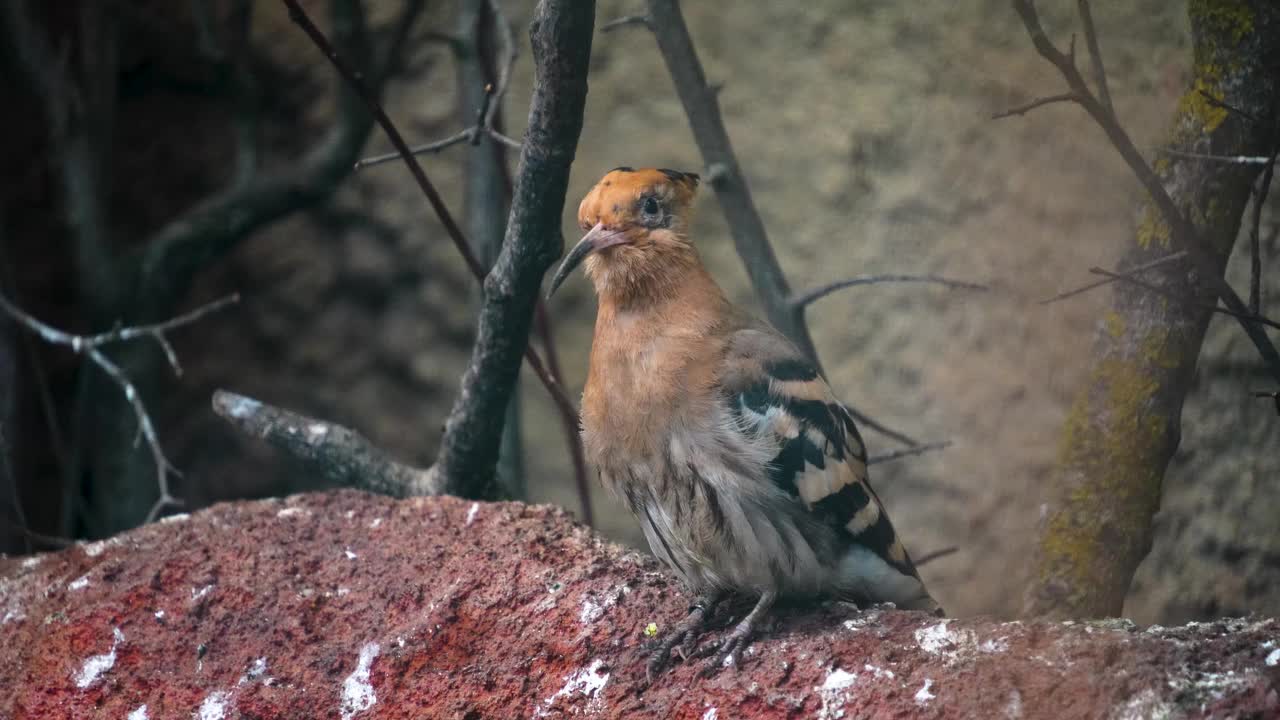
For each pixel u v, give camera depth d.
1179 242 7.71
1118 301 8.00
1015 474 12.96
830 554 7.28
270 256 16.23
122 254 13.36
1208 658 5.70
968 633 6.24
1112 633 5.98
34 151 14.92
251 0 14.15
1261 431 11.88
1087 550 7.89
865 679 6.18
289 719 7.02
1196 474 12.18
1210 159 7.24
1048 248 12.37
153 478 13.64
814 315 14.05
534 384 15.51
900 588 7.55
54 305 14.91
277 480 16.05
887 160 13.69
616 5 14.76
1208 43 7.68
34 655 7.50
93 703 7.28
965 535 13.23
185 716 7.11
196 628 7.39
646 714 6.54
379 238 16.03
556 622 7.01
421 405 16.11
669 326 7.28
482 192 10.84
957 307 13.15
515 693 6.83
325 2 15.51
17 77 13.44
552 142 7.32
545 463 15.38
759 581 7.09
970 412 13.24
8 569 7.96
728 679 6.51
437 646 7.06
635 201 7.49
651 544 7.41
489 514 7.78
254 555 7.67
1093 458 7.96
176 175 15.80
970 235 13.08
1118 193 11.82
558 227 7.73
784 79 14.24
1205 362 12.07
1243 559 11.96
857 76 13.91
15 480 13.56
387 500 8.05
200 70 15.49
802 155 14.15
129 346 13.23
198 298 16.19
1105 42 11.73
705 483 7.04
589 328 15.36
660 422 7.10
